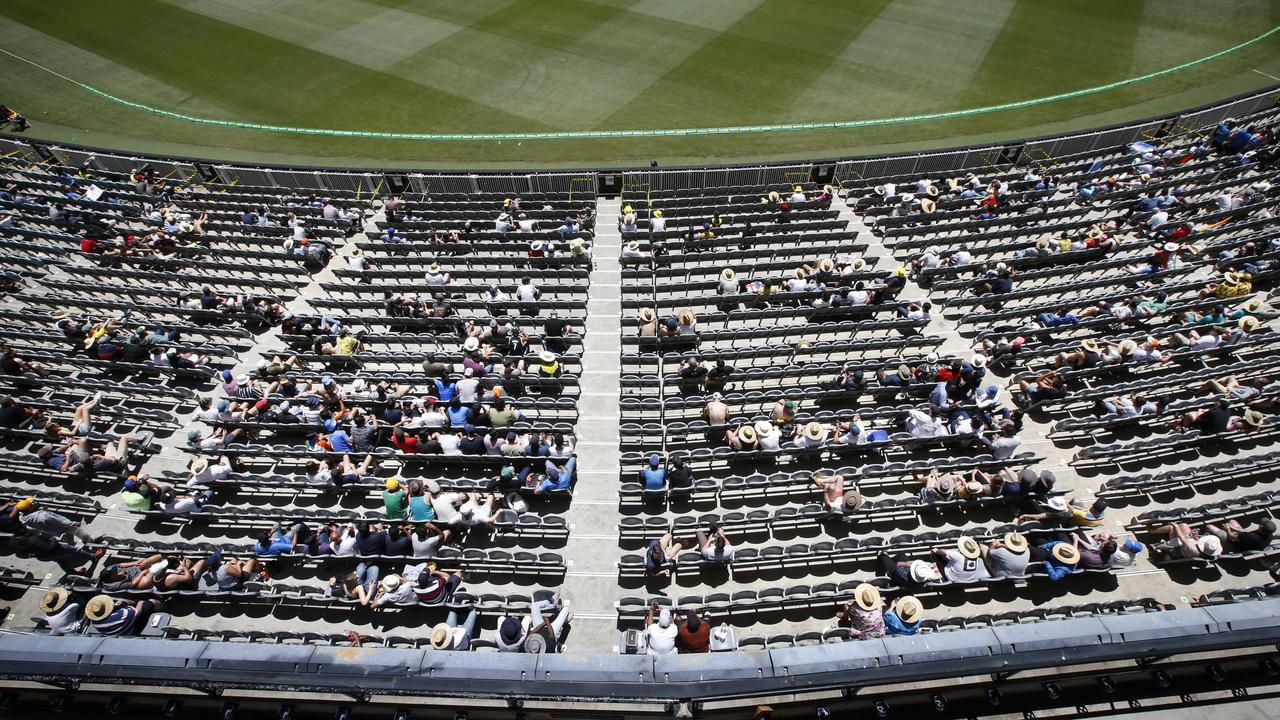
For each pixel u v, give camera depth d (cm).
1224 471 1032
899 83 2606
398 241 1761
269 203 1978
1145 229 1673
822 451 1140
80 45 2933
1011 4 3095
